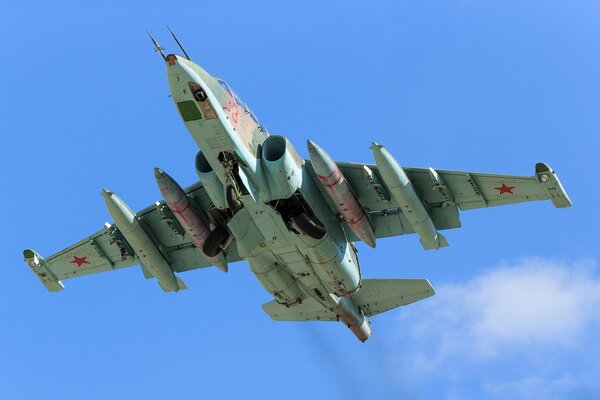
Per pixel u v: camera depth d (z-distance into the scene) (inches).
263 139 3176.7
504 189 3181.6
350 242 3454.7
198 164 3105.3
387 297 3700.8
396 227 3371.1
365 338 3828.7
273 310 3806.6
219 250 3284.9
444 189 3206.2
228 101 3002.0
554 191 3088.1
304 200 3134.8
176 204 3265.3
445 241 3280.0
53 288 3727.9
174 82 2844.5
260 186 3034.0
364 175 3206.2
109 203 3366.1
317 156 3046.3
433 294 3654.0
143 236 3444.9
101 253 3651.6
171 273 3570.4
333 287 3417.8
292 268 3361.2
